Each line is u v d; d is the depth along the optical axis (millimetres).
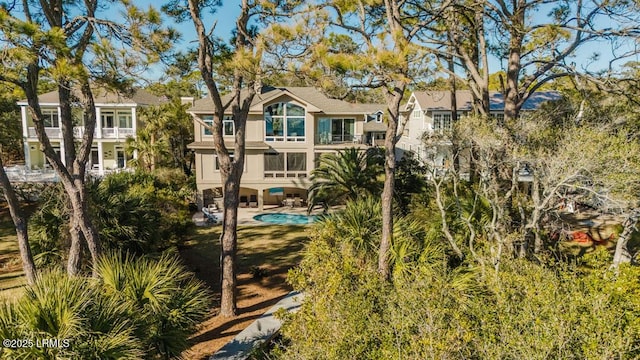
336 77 7379
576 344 5469
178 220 14945
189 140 30188
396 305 6391
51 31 6434
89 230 9102
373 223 10750
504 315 6059
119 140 28609
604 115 9836
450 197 11703
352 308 6109
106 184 12305
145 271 6898
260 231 19891
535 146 8883
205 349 8602
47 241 10992
